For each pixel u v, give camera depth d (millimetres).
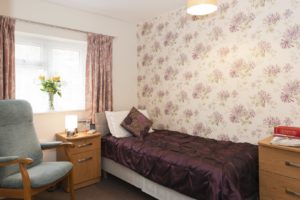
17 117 2271
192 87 3078
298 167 1655
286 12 2195
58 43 3215
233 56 2621
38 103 3041
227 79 2688
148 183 2322
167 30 3375
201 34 2939
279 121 2266
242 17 2527
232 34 2621
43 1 2834
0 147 2051
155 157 2189
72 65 3365
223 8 2693
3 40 2512
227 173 1674
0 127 2125
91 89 3275
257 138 2443
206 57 2896
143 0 2902
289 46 2182
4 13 2541
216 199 1619
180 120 3262
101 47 3375
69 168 2211
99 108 3363
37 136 2615
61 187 2775
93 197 2521
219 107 2779
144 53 3785
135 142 2625
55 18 2938
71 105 3369
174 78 3316
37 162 2293
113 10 3229
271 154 1795
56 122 3016
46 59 3107
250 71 2477
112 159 2805
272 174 1796
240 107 2576
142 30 3799
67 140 2652
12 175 1965
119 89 3703
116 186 2824
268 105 2346
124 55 3752
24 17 2684
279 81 2258
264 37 2355
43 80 2928
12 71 2580
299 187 1657
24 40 2904
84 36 3271
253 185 1895
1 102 2182
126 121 3061
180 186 1913
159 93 3555
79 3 2945
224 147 2305
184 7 3127
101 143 3023
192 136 2939
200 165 1810
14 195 1845
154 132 3207
